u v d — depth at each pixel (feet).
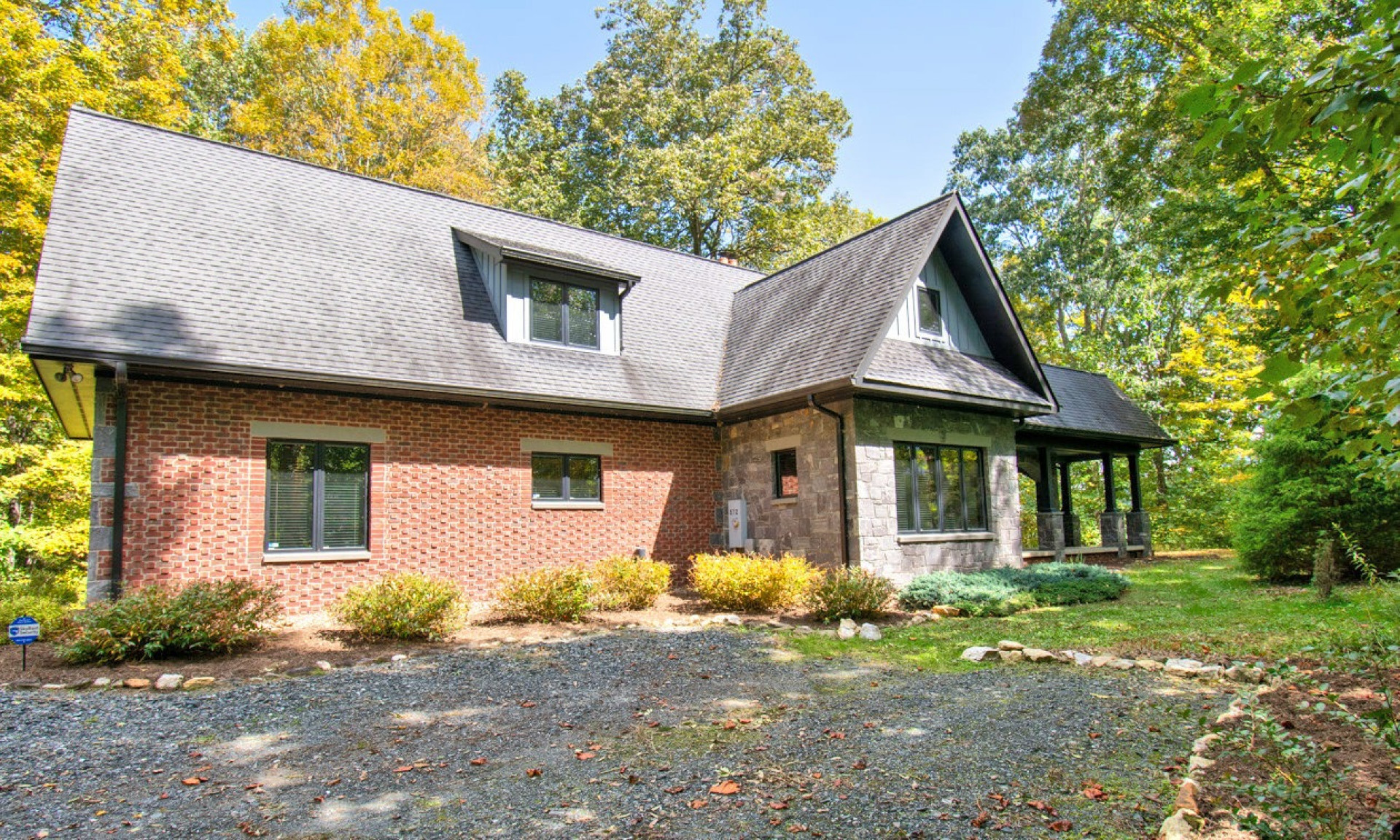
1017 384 50.70
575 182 116.98
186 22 76.02
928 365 46.06
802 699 22.66
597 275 47.32
